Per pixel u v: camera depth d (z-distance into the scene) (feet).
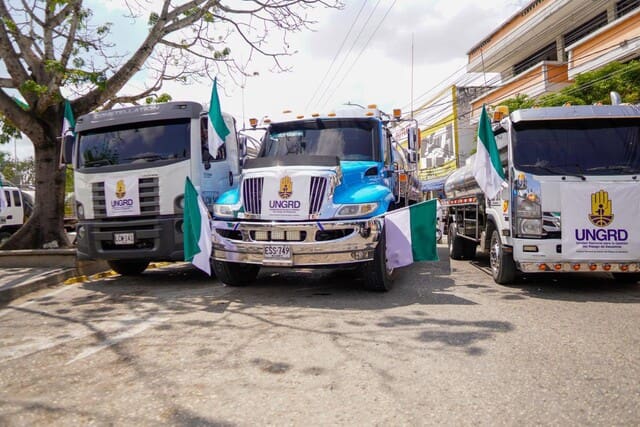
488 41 81.25
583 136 23.41
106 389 11.93
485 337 15.43
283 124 28.99
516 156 23.39
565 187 22.41
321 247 21.49
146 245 27.22
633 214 22.06
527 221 22.75
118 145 27.91
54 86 33.68
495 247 26.09
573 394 10.98
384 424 9.75
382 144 27.22
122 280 29.89
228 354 14.29
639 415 9.91
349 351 14.28
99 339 16.37
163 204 26.66
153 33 35.96
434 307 19.88
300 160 22.79
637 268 21.99
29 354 15.01
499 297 21.93
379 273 22.41
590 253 22.13
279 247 21.79
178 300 22.65
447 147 96.02
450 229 39.29
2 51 34.63
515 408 10.32
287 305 20.85
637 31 48.47
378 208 22.16
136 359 14.10
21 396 11.71
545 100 55.72
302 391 11.45
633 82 47.24
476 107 84.79
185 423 9.99
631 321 17.42
